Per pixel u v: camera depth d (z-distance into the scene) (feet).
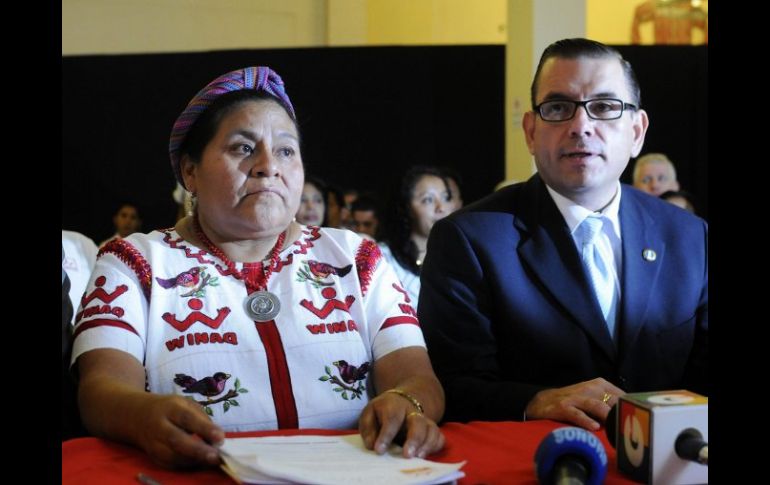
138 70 16.84
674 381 6.82
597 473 3.78
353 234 5.98
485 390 6.22
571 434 3.76
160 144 16.92
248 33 20.24
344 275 5.72
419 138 16.96
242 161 5.52
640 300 6.78
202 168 5.57
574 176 6.73
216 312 5.34
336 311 5.53
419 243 14.61
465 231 6.96
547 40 14.23
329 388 5.31
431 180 14.62
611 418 4.38
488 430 4.91
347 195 16.75
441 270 6.95
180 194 16.78
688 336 6.88
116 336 5.14
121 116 16.88
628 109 6.84
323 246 5.84
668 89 16.74
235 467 3.84
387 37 20.62
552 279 6.75
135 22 19.69
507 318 6.75
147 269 5.41
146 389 5.18
